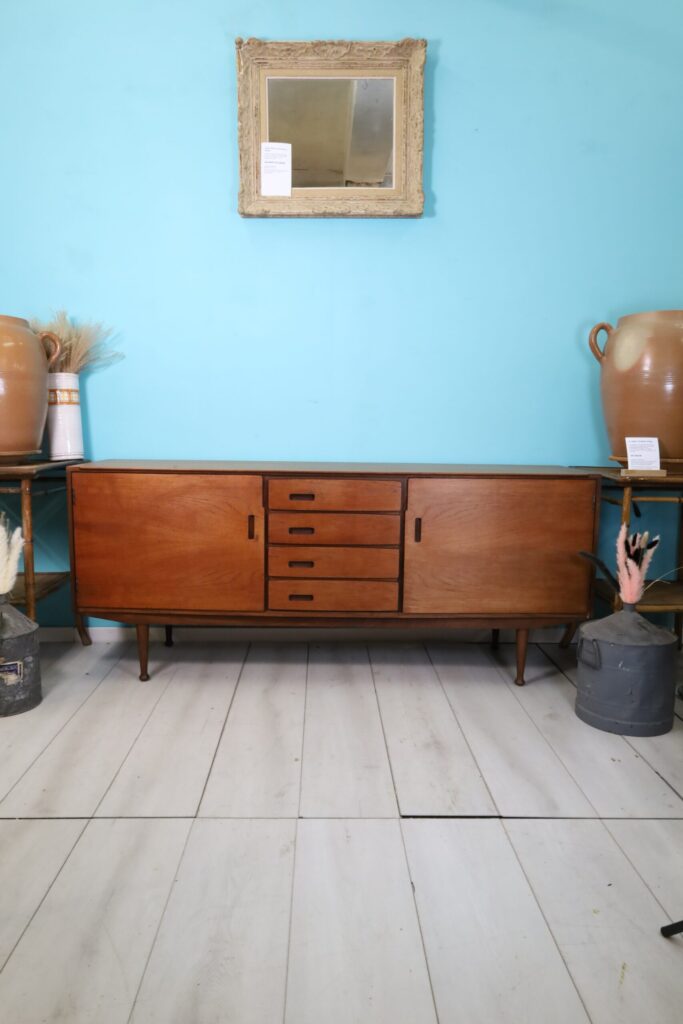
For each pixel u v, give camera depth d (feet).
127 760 4.89
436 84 6.81
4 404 6.00
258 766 4.82
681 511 7.39
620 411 6.26
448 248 7.04
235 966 3.05
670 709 5.43
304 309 7.11
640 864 3.81
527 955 3.14
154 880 3.62
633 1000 2.91
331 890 3.56
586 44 6.77
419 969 3.05
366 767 4.82
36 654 5.77
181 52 6.73
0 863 3.75
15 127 6.81
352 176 6.82
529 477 6.02
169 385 7.20
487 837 4.03
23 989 2.92
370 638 7.57
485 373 7.22
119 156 6.87
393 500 6.03
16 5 6.63
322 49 6.59
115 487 6.02
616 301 7.14
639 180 6.98
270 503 6.01
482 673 6.66
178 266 7.02
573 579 6.16
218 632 7.49
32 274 7.00
